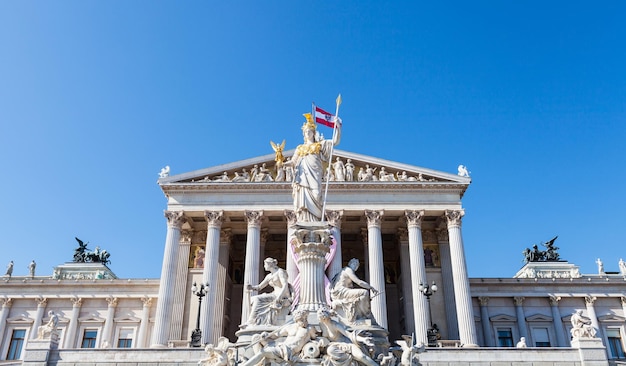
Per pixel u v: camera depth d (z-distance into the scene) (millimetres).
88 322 73375
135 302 74750
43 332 41188
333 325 17203
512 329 72875
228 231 70000
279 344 16719
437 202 65812
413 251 63188
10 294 74812
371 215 64938
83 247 89125
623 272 81375
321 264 20609
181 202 65750
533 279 74812
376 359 17172
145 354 40281
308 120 24203
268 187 65688
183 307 66375
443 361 39844
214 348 18141
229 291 72688
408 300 67562
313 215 22156
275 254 75938
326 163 23969
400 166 67625
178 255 65875
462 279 61344
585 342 39500
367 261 69188
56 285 75125
